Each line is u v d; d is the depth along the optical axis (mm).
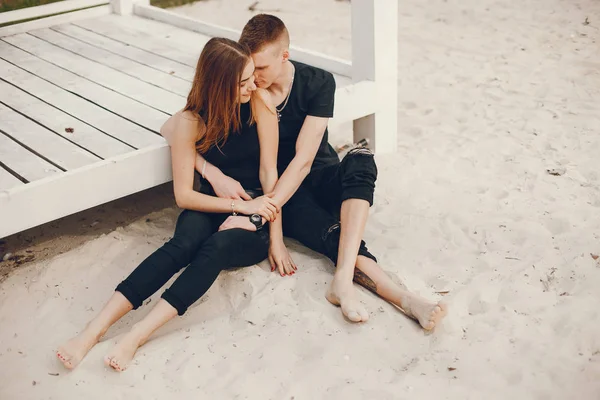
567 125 4133
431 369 2338
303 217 2861
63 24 5094
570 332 2479
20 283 2855
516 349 2420
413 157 3824
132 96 3684
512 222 3145
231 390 2289
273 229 2822
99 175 2854
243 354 2439
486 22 6160
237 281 2785
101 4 5340
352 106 3619
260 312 2623
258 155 2865
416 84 4934
